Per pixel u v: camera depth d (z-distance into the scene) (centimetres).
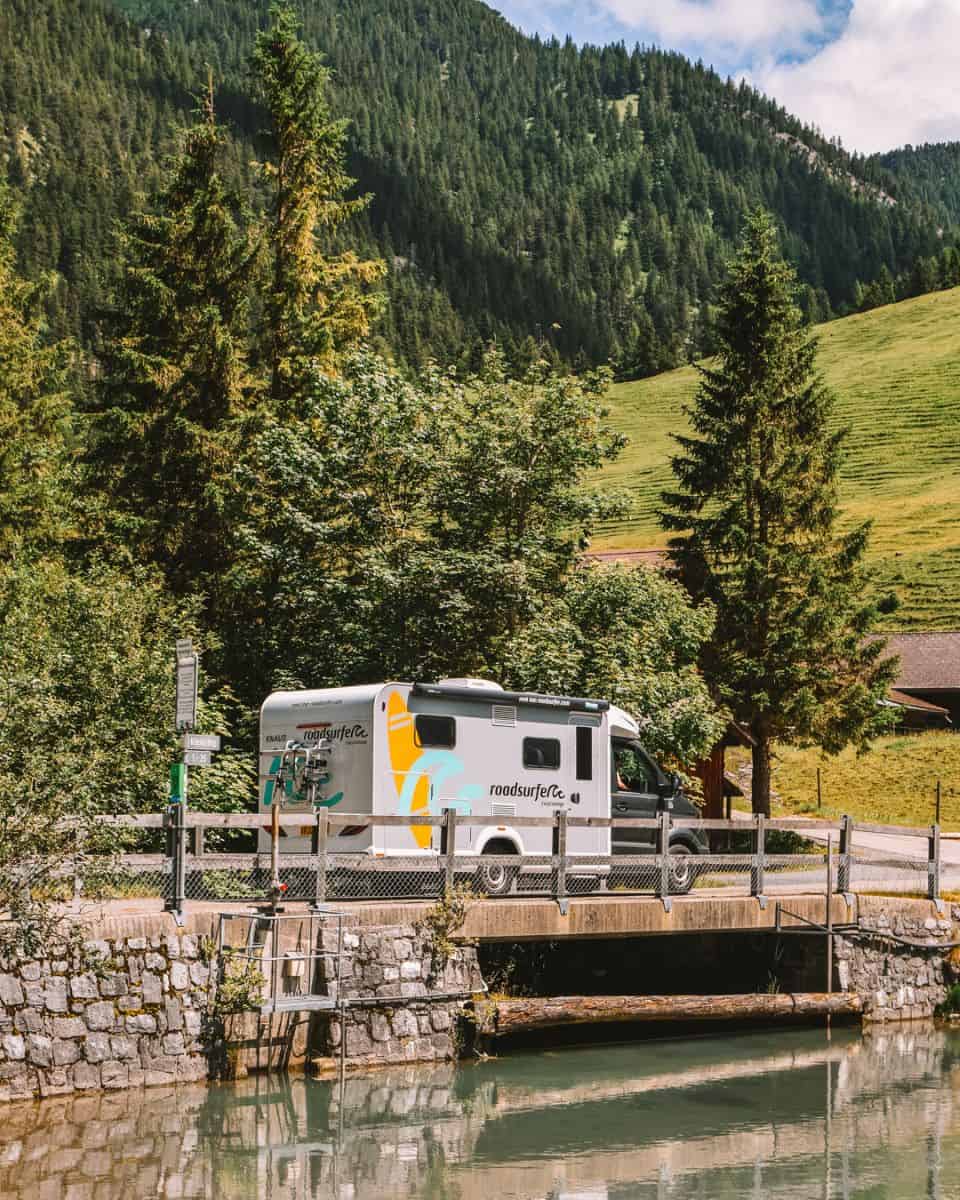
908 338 17288
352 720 1762
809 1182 1262
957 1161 1338
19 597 1984
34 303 3612
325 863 1555
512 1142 1346
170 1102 1355
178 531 2869
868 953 2058
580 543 2611
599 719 1994
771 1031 1962
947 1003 2134
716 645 3569
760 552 3588
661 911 1827
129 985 1368
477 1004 1634
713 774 3544
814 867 2511
